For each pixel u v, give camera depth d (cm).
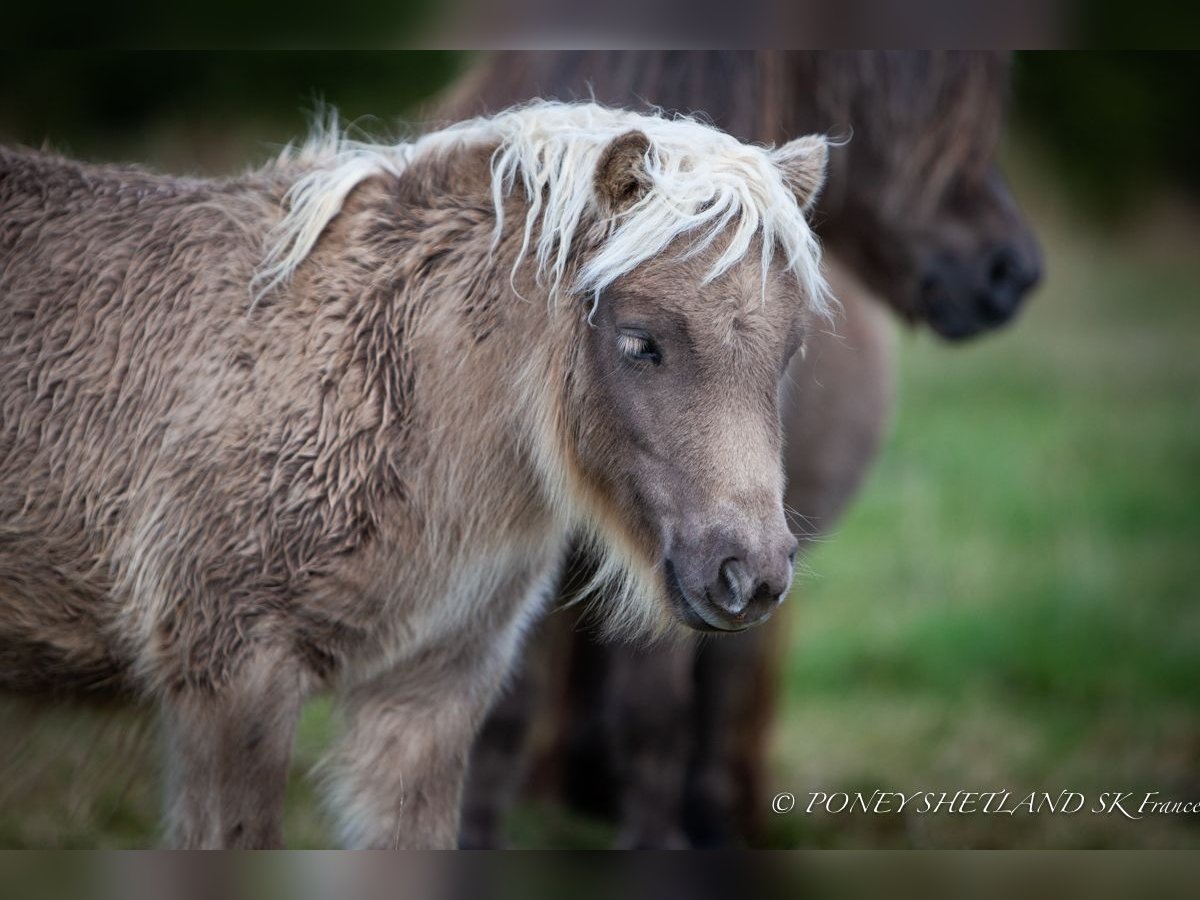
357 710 1099
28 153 1108
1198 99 5128
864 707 1812
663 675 1370
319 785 1122
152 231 1055
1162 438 3034
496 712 1345
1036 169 5162
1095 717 1778
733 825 1484
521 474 1044
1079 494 2639
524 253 987
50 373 1029
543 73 1317
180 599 995
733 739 1480
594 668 1466
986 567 2253
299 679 1013
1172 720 1770
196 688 1002
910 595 2159
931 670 1912
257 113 3544
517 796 1516
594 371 967
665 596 962
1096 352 3834
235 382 1002
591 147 980
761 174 927
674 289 907
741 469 893
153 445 1005
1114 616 2083
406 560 1016
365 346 1016
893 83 1438
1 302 1047
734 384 902
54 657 1048
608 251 914
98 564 1017
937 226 1491
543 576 1112
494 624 1091
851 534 2409
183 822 1015
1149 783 1603
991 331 1557
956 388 3450
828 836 1489
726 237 912
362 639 1029
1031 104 5150
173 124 3488
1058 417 3206
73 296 1043
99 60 3444
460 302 1022
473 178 1046
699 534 897
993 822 1509
